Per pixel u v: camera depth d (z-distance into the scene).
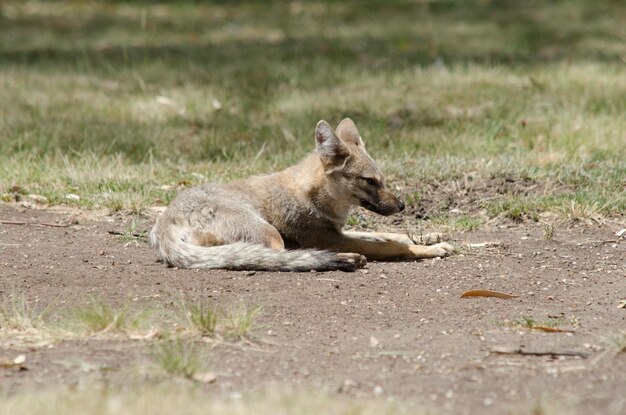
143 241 11.30
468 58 22.05
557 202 12.06
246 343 7.55
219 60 21.92
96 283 9.36
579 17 29.22
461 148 14.70
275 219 10.82
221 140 15.51
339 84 19.47
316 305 8.68
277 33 26.92
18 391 6.32
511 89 18.44
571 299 8.93
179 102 18.00
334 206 10.86
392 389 6.44
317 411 5.80
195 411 5.78
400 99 17.84
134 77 20.02
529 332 7.86
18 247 10.73
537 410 5.91
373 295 9.02
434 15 30.44
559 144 14.68
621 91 18.11
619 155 14.05
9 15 30.67
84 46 23.97
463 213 12.27
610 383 6.51
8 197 12.78
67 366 6.86
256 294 8.99
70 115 17.12
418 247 10.61
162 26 27.98
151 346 7.35
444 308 8.62
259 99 18.22
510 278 9.63
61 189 13.14
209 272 9.81
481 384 6.53
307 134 15.80
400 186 12.99
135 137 15.62
